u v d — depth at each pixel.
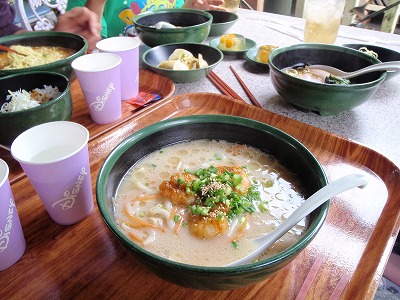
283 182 0.30
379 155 0.36
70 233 0.29
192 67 0.56
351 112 0.47
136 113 0.44
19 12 0.88
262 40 0.76
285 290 0.25
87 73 0.40
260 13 0.98
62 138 0.30
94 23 0.67
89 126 0.44
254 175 0.31
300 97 0.43
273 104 0.49
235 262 0.23
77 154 0.27
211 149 0.34
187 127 0.34
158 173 0.31
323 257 0.27
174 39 0.63
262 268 0.19
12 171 0.36
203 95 0.47
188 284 0.21
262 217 0.27
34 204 0.32
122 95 0.49
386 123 0.44
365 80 0.47
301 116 0.46
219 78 0.56
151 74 0.54
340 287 0.25
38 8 1.02
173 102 0.46
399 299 0.51
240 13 0.97
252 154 0.33
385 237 0.28
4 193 0.24
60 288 0.25
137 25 0.64
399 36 0.77
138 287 0.25
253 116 0.44
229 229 0.26
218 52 0.59
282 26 0.84
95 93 0.41
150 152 0.33
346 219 0.30
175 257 0.24
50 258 0.27
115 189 0.29
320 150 0.38
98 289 0.25
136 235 0.26
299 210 0.24
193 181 0.28
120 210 0.28
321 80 0.48
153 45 0.65
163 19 0.75
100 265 0.27
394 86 0.55
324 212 0.23
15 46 0.56
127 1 0.87
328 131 0.42
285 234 0.25
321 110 0.44
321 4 0.63
